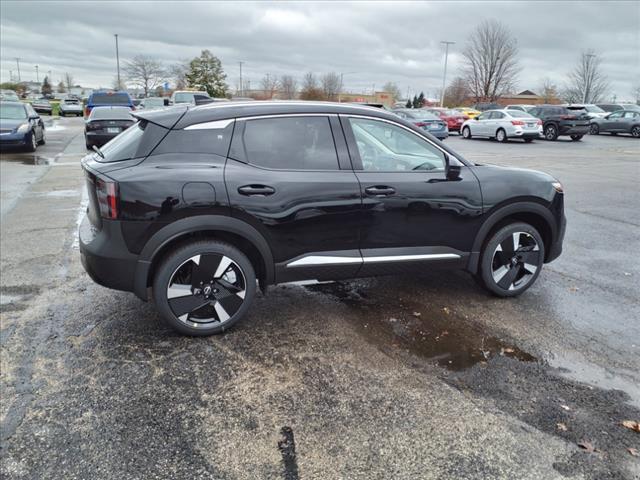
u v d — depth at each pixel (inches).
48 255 223.6
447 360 139.0
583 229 283.0
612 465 100.3
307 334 152.8
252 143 145.4
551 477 97.1
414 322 162.2
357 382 127.7
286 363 136.2
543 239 185.9
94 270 139.5
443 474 97.7
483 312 170.1
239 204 140.3
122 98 887.7
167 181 135.3
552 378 130.6
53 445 104.0
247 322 160.2
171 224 136.9
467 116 1240.8
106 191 134.0
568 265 220.2
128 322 158.2
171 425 110.6
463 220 165.8
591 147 844.0
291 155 148.3
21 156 585.9
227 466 99.1
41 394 121.1
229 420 112.5
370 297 182.4
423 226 161.2
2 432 107.7
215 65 2516.0
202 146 141.8
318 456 102.0
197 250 142.1
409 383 127.6
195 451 103.0
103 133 618.8
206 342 146.8
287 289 189.0
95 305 170.9
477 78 2362.2
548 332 155.9
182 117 142.1
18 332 151.4
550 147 841.5
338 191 149.1
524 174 176.7
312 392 123.1
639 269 215.5
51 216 295.0
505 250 175.9
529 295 185.3
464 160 170.1
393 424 111.8
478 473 98.0
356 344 147.2
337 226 151.3
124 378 128.0
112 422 111.3
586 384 128.1
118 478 95.7
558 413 116.3
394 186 155.3
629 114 1088.2
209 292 146.3
